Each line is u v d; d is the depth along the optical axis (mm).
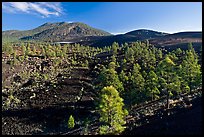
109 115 49188
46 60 149125
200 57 116062
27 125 66000
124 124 54844
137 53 131875
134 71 73062
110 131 50719
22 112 74312
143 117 56469
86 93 86500
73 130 60219
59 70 129500
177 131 43875
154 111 58656
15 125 66125
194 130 42062
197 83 67188
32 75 121062
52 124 65875
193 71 67938
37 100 83812
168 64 59625
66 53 175125
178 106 56781
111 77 62500
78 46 191500
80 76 112500
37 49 184125
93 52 179125
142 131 48219
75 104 76438
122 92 65812
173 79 58781
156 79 62250
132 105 68000
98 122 61219
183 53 126375
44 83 106000
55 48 179750
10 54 155625
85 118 66375
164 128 46438
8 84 107062
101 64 133625
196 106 53281
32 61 145000
